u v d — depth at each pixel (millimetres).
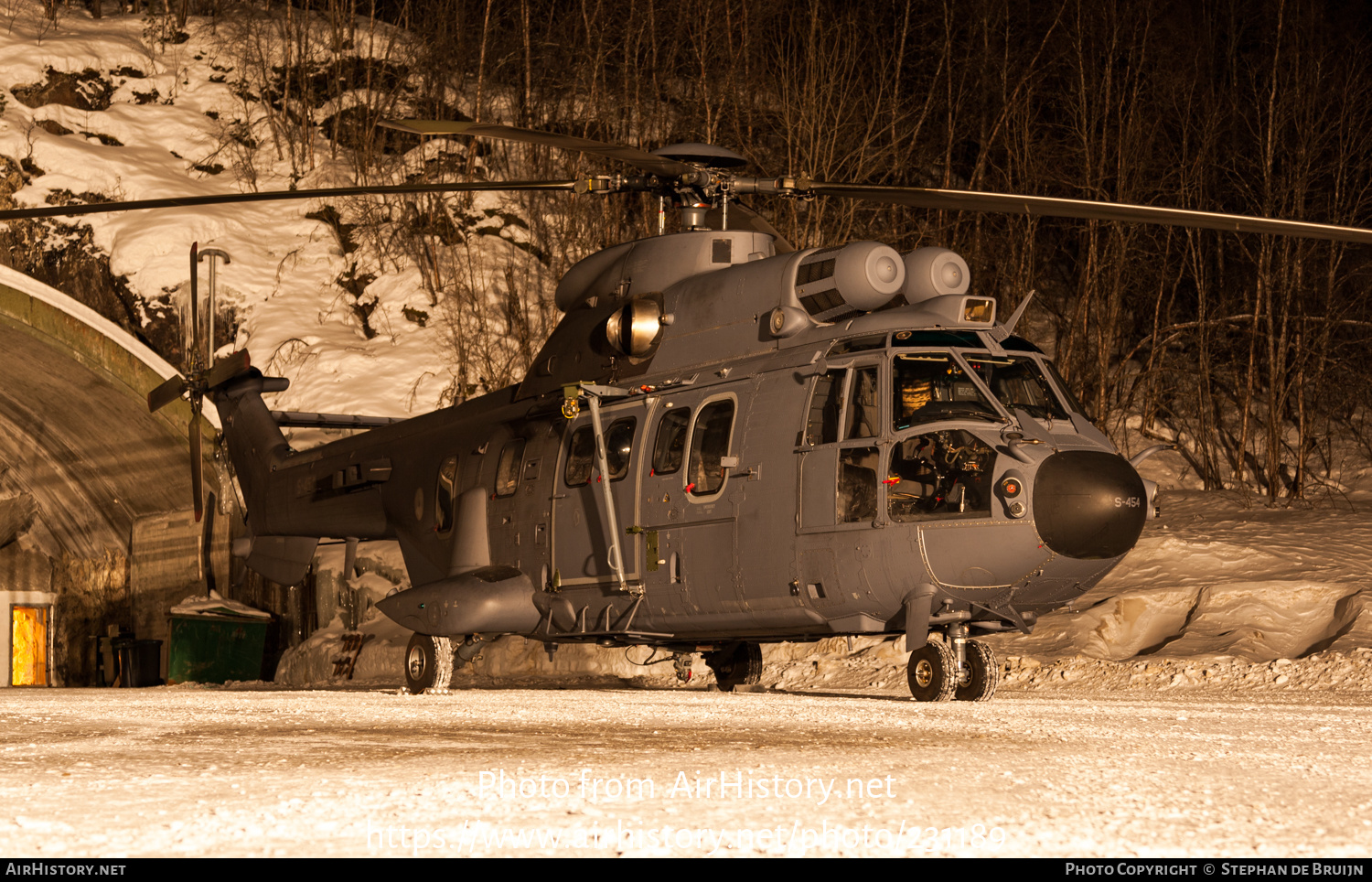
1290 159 32531
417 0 42250
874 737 8469
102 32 38531
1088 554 11172
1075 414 12078
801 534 12094
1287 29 34250
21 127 34406
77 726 9828
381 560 27344
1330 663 15508
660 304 14180
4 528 41438
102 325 31062
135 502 36281
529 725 9609
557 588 14648
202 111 37688
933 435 11781
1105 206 11062
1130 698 13930
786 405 12430
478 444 16141
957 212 34531
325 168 37156
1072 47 36062
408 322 34188
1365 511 26391
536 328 34062
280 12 41312
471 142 37625
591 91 37562
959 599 11539
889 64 38000
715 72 37000
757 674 16500
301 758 7137
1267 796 5715
